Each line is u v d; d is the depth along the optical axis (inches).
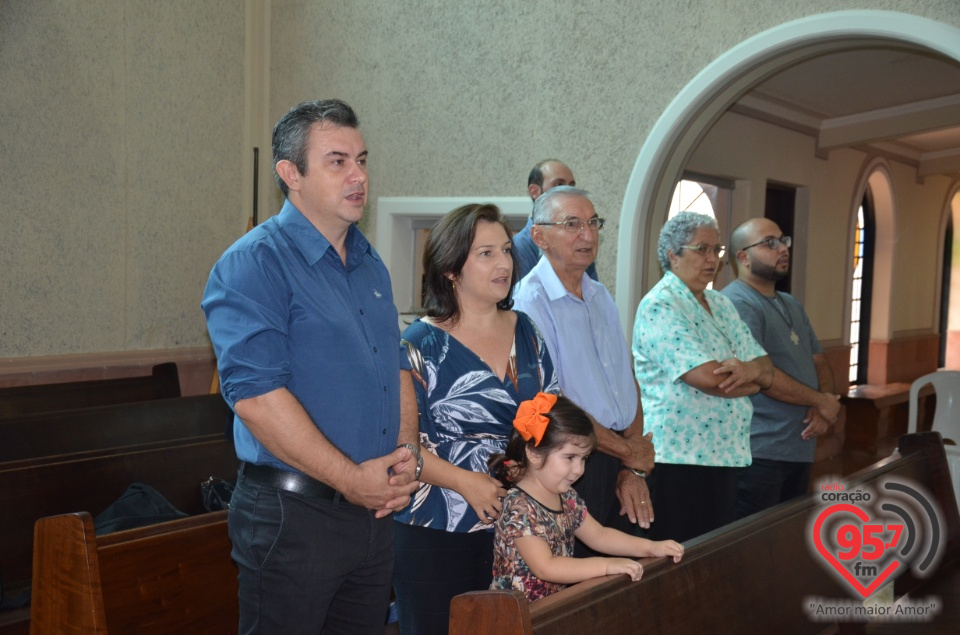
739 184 262.1
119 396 184.1
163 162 217.0
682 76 178.9
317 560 72.2
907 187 377.1
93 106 199.9
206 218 228.8
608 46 187.3
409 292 222.2
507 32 200.1
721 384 113.4
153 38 212.5
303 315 72.6
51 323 193.8
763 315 140.5
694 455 117.7
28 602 106.3
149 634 86.4
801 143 288.5
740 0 171.0
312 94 229.5
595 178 189.9
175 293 222.5
